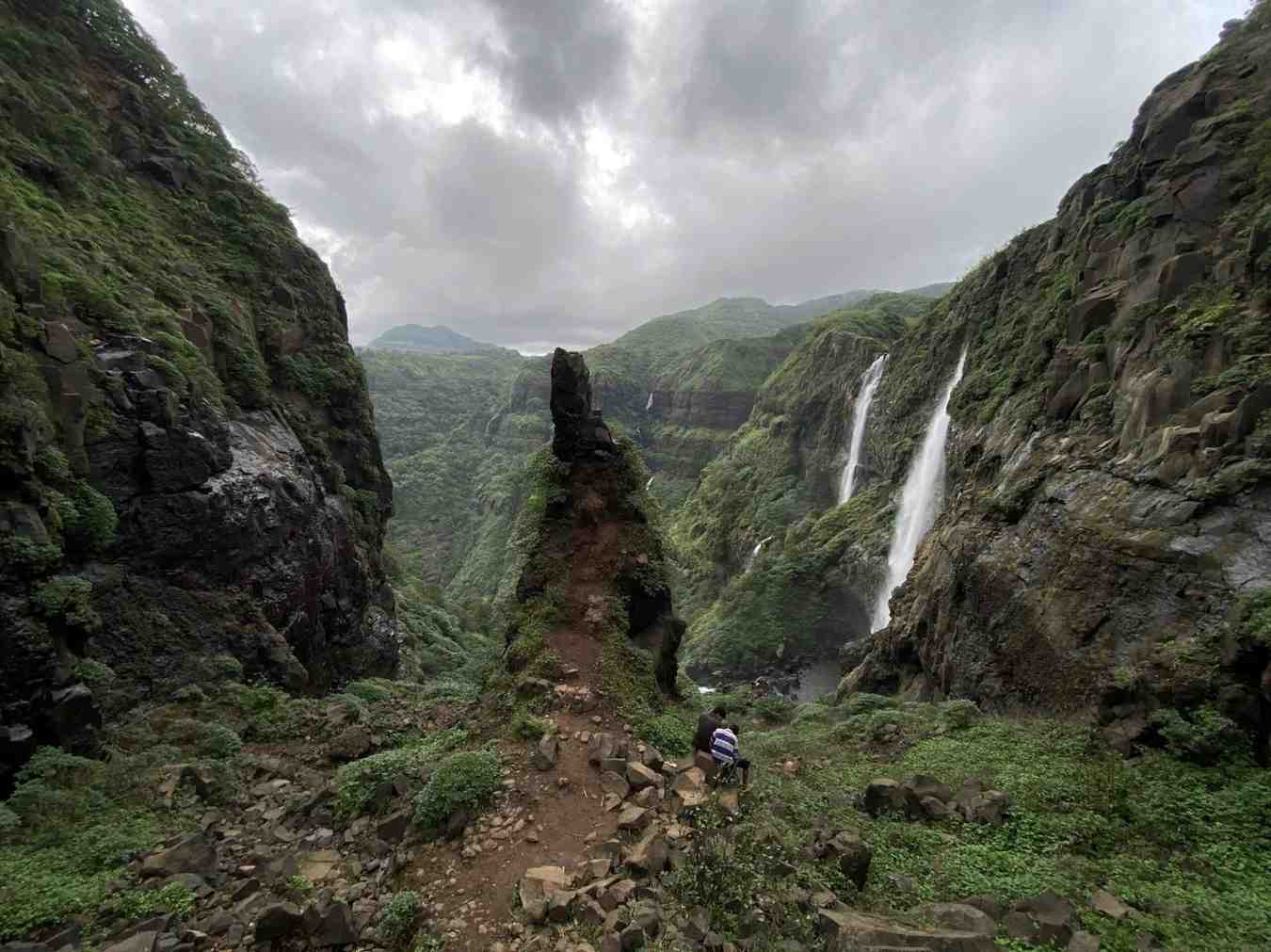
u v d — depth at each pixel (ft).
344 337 94.79
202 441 49.39
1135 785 26.76
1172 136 59.31
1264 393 36.91
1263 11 58.85
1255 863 20.94
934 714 42.27
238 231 79.51
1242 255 45.01
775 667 142.72
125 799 26.61
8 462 31.40
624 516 38.73
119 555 43.01
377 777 25.85
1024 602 47.16
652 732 27.53
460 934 15.99
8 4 66.64
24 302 39.32
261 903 18.52
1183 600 34.83
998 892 18.47
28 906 18.03
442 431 551.18
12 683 28.50
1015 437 65.36
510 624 35.14
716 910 15.35
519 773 23.56
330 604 67.36
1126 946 15.43
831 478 207.62
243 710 41.06
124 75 77.97
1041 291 86.99
